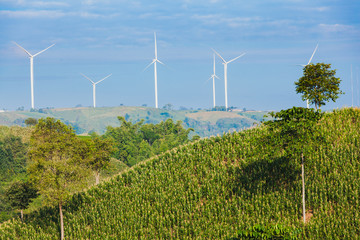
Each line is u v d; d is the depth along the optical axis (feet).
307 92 283.59
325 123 264.72
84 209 256.52
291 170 231.50
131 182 268.82
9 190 293.43
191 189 240.73
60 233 241.14
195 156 271.28
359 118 271.49
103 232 228.02
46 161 232.53
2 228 246.47
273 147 203.00
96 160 355.15
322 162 226.99
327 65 285.43
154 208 235.40
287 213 205.05
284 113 202.08
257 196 221.46
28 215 270.26
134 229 225.76
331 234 185.47
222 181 239.30
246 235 140.97
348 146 235.81
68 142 239.71
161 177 259.60
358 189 206.08
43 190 229.45
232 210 218.59
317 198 206.39
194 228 211.20
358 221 187.11
